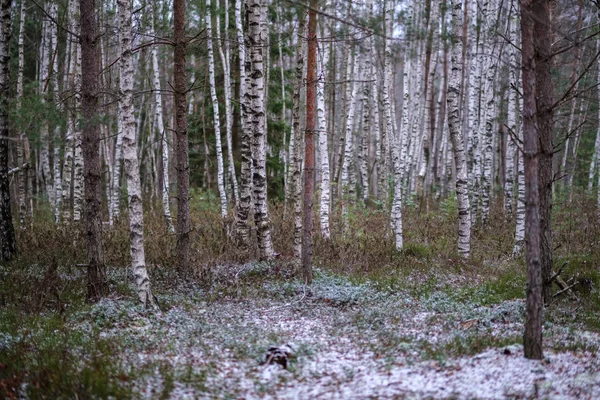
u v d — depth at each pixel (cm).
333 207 2062
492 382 561
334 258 1352
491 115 1953
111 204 1875
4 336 751
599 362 632
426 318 891
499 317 873
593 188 2306
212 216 1891
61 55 1967
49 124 969
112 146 2833
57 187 1878
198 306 963
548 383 549
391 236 1625
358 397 541
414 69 2611
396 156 1483
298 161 1370
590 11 1738
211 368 638
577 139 2683
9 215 1284
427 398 523
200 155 2497
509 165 2056
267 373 627
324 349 721
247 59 1458
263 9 1503
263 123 1282
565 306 954
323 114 1466
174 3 1102
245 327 830
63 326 813
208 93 2289
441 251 1452
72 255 1262
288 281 1150
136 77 2067
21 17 1612
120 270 1184
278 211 1936
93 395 547
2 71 1248
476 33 2094
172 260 1232
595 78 2303
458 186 1389
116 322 849
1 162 1273
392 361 661
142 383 585
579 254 1360
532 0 673
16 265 1199
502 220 1950
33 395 556
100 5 1448
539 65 912
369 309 952
